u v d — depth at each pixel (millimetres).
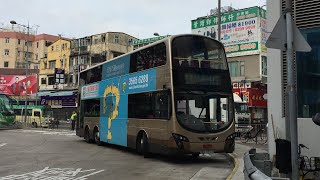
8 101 39656
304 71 10594
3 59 93875
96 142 21156
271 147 11180
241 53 39562
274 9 11484
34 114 45875
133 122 16328
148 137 14953
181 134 13180
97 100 21125
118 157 15695
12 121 39438
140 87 15938
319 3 10289
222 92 14164
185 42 14031
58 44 68250
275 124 11141
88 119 22406
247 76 38906
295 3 10680
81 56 63562
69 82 64312
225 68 14523
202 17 42719
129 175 11188
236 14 40250
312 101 10461
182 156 16062
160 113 14156
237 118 28906
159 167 12828
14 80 65875
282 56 11188
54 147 20109
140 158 15328
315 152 10102
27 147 20078
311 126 10195
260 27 38594
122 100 17656
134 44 58781
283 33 6781
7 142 23078
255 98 38188
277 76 11219
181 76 13633
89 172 11750
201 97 13750
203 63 14125
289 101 6570
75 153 17234
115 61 18891
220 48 14641
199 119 13555
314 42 10461
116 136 18141
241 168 11688
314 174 8195
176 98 13398
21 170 12156
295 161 6461
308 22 10445
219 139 13602
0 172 11742
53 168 12602
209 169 12305
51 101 60344
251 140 23172
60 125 45875
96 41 61906
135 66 16594
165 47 14078
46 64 70125
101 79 20688
